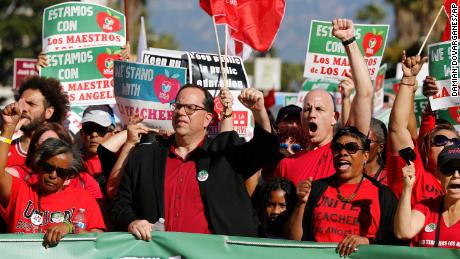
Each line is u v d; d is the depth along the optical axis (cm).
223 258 2081
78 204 2206
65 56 3075
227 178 2222
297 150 2789
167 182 2242
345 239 2067
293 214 2211
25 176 2367
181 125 2256
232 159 2234
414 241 2138
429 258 2020
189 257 2086
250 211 2227
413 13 10081
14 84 3950
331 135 2595
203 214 2211
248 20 2781
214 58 2812
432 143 2408
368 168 2553
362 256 2052
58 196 2203
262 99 2194
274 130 2808
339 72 3234
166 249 2095
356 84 2502
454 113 2884
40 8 11425
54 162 2173
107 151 2462
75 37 3098
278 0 2781
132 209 2262
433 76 2794
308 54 3256
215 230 2197
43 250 2084
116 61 2616
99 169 2778
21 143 2683
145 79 2586
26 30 11044
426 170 2434
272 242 2077
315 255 2067
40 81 2766
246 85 2828
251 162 2222
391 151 2325
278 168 2586
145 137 2566
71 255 2089
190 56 2784
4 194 2191
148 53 2825
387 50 9725
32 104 2719
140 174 2264
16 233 2120
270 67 9500
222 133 2283
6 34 11075
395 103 2328
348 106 2927
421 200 2166
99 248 2094
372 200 2167
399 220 2080
